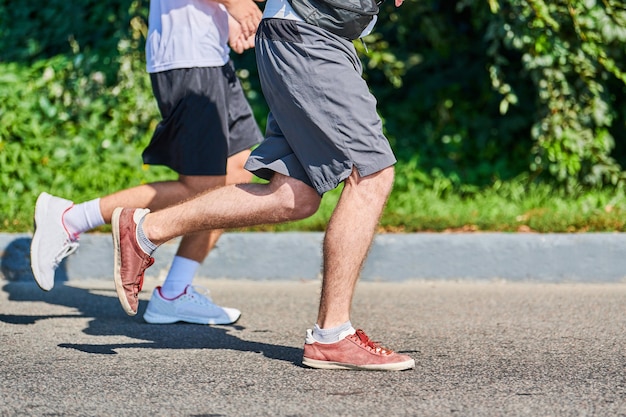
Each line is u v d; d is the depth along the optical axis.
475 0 16.16
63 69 18.00
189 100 10.13
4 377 7.93
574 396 7.42
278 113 8.02
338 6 7.83
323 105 7.80
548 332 9.98
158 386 7.66
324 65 7.82
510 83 18.08
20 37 19.70
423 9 18.19
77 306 11.45
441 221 14.15
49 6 20.08
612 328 10.19
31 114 17.55
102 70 18.03
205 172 10.16
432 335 9.84
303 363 8.35
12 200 16.00
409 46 19.50
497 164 17.48
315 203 8.18
